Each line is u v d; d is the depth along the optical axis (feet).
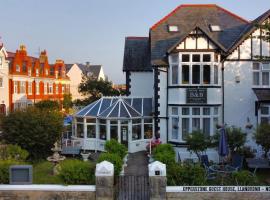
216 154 81.61
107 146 72.64
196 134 71.05
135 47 107.24
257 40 84.53
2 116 78.28
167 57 86.33
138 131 91.20
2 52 158.71
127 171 69.36
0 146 71.00
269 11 82.84
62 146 88.53
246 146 79.82
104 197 46.32
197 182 49.78
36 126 76.54
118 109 89.76
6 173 51.67
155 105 87.56
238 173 51.83
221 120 84.74
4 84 161.07
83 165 51.16
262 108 83.30
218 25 95.40
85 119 91.56
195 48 82.43
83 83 214.48
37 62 199.41
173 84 84.84
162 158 60.13
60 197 47.24
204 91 82.58
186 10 99.96
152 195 46.03
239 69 84.89
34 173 67.15
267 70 85.05
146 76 102.53
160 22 96.89
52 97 219.82
